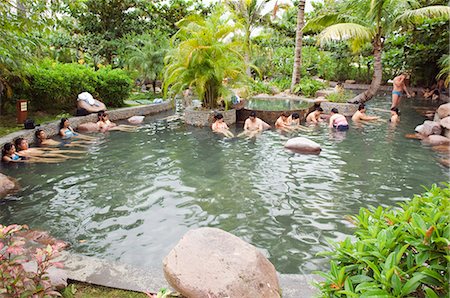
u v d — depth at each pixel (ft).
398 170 19.57
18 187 16.83
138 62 52.75
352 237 11.99
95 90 38.70
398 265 5.25
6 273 6.40
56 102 34.50
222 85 35.32
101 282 8.30
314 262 10.64
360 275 5.39
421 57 58.29
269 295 7.36
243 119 36.86
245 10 67.10
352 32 37.04
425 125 29.04
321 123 34.73
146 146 25.36
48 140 26.53
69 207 14.58
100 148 24.70
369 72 77.10
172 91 36.63
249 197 15.70
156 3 69.00
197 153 23.41
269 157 22.35
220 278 7.27
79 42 58.65
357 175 18.74
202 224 13.11
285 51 79.05
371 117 36.40
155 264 10.46
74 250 11.20
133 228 12.78
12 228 7.21
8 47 23.58
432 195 6.63
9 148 21.11
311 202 15.15
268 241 11.87
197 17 35.70
